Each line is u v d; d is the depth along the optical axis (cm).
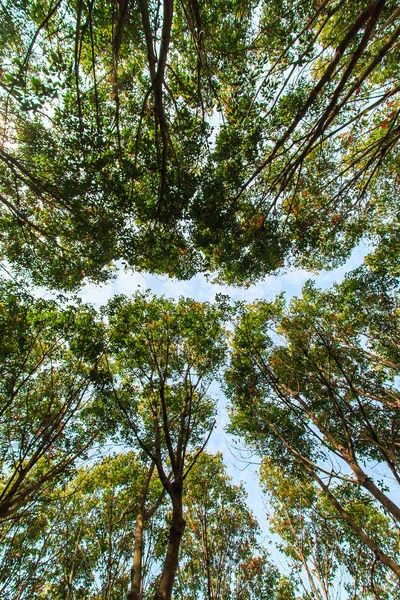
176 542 564
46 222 788
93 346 956
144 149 687
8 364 863
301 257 954
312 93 402
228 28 651
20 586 973
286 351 1135
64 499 1165
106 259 788
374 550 661
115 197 699
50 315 923
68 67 621
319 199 842
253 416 1127
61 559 1102
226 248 794
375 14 345
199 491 1287
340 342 1130
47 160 658
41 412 894
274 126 716
